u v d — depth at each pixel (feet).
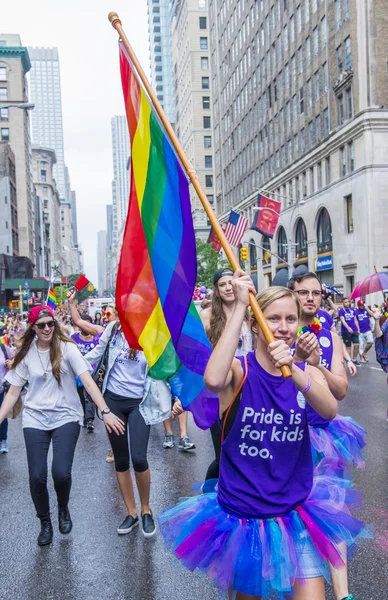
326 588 12.90
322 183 151.33
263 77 198.18
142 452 15.98
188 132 331.98
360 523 9.39
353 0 128.26
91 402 31.22
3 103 285.64
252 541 8.52
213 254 207.62
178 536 9.12
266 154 197.67
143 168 12.67
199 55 318.86
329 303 42.57
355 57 128.98
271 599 10.69
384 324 29.48
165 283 11.82
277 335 9.05
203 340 12.19
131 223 13.12
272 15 186.09
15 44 296.51
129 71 13.21
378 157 124.88
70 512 18.25
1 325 59.98
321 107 150.20
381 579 12.89
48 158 504.02
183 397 12.38
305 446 9.14
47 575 13.83
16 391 16.16
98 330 23.81
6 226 240.73
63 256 629.92
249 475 8.83
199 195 10.43
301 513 8.87
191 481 20.80
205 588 12.98
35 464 15.58
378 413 31.24
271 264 192.75
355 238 131.44
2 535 16.53
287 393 8.89
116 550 15.15
